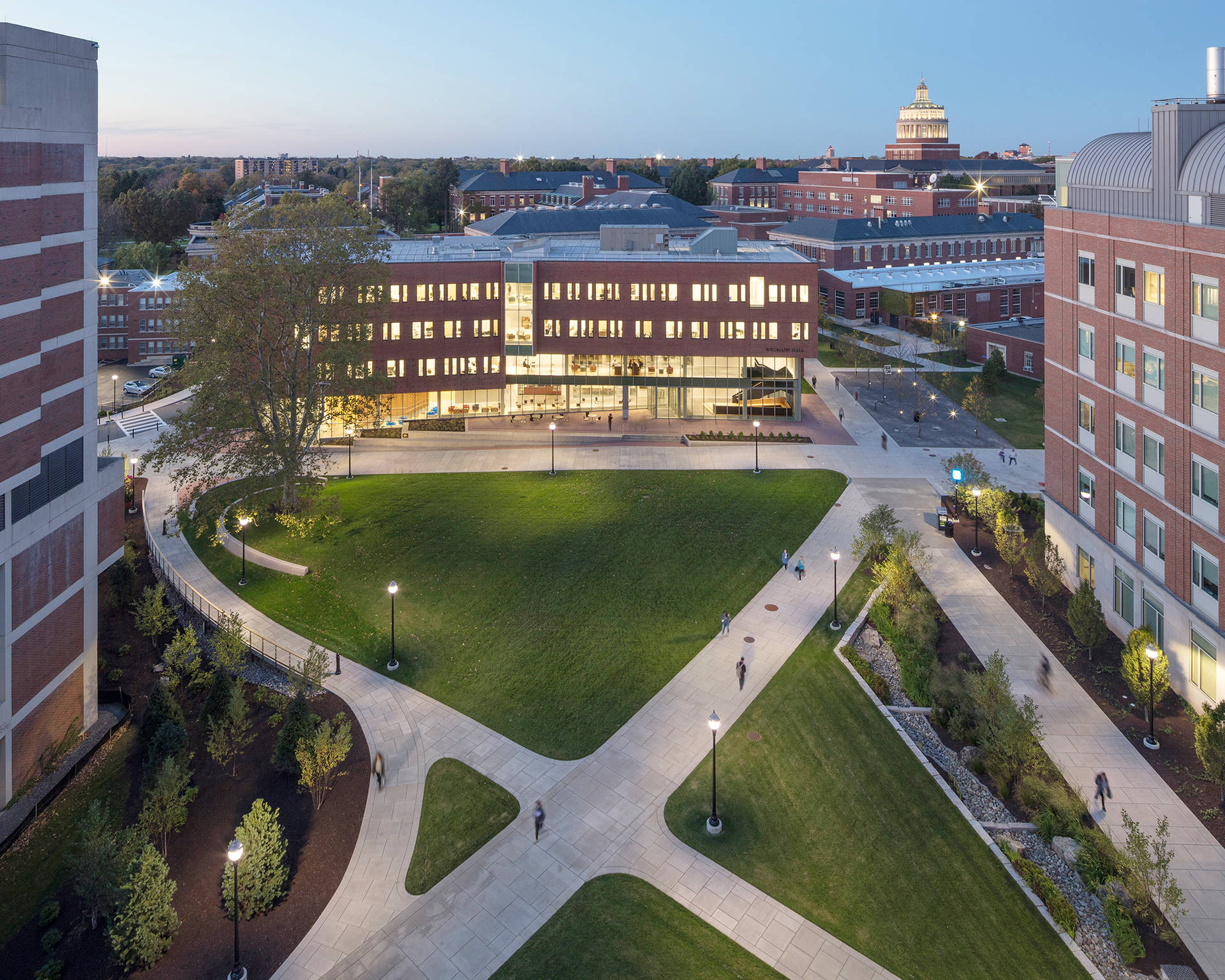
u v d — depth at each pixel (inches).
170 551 2127.2
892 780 1253.1
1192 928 981.2
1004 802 1224.2
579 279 3176.7
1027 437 3061.0
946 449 2918.3
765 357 3193.9
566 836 1142.3
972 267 5290.4
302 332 2198.6
